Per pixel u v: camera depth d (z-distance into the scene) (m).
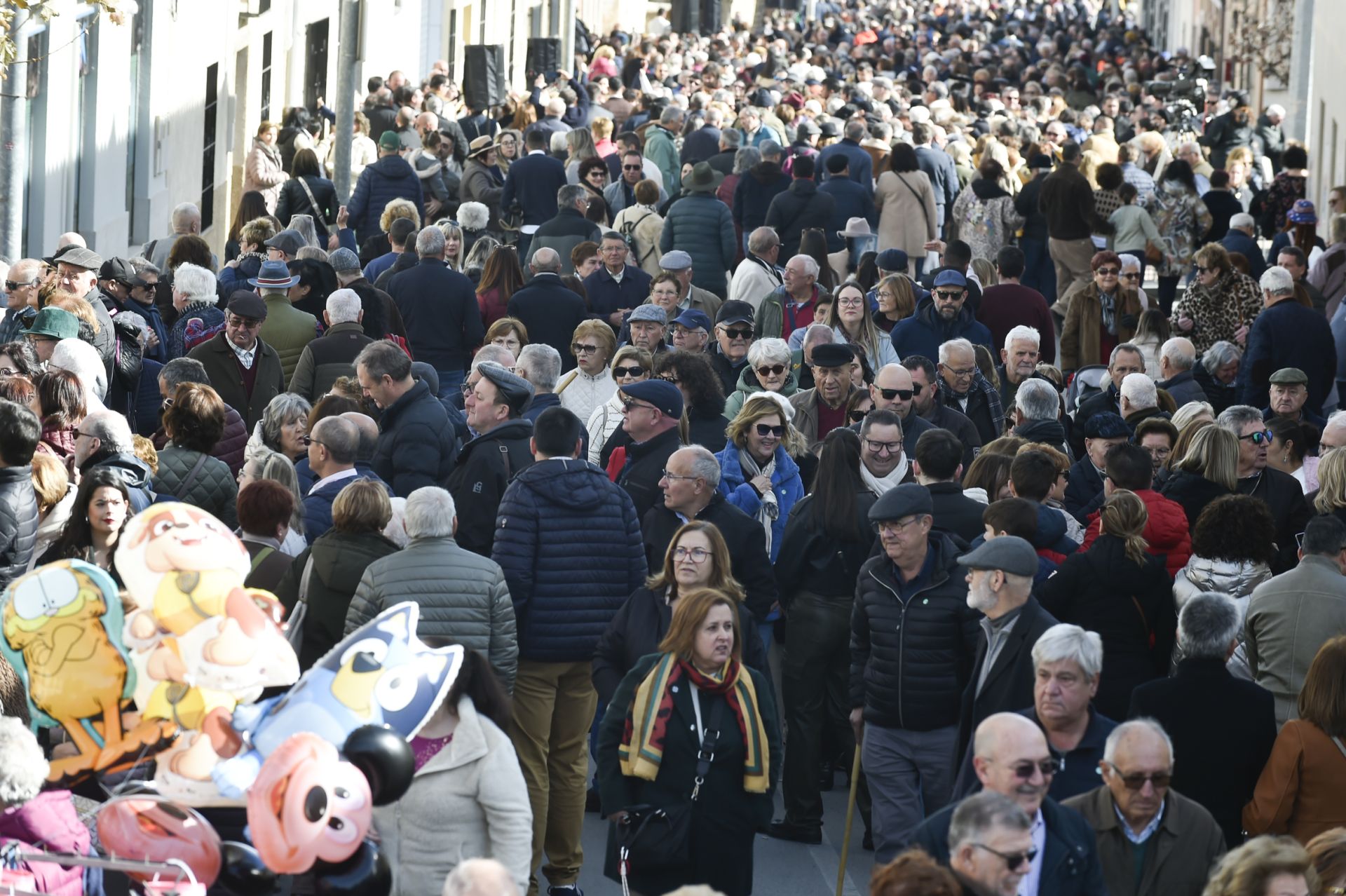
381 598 22.78
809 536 27.52
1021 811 15.91
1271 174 98.44
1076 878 18.02
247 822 15.84
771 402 30.09
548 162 63.16
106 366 35.25
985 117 110.38
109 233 62.84
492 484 28.67
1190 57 192.75
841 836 28.67
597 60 136.88
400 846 18.75
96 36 60.44
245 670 16.22
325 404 30.28
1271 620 24.61
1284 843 16.64
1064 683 20.14
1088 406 38.47
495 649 23.09
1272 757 21.59
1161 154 81.19
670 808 21.38
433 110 81.62
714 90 118.81
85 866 16.27
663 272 44.25
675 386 30.61
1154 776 18.61
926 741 24.56
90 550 24.80
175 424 28.75
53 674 16.20
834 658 27.91
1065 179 61.59
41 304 36.19
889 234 63.59
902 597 24.64
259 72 86.81
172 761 16.27
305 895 16.80
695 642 21.39
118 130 63.38
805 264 43.00
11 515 24.64
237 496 28.09
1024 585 22.52
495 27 142.00
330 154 82.00
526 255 62.75
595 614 25.06
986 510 25.56
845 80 145.62
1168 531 27.70
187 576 16.19
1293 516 31.06
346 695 16.47
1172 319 52.06
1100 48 195.75
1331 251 56.56
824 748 29.98
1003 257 47.69
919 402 34.28
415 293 43.53
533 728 24.98
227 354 35.78
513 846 18.84
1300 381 36.69
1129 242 64.56
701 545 23.83
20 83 39.53
